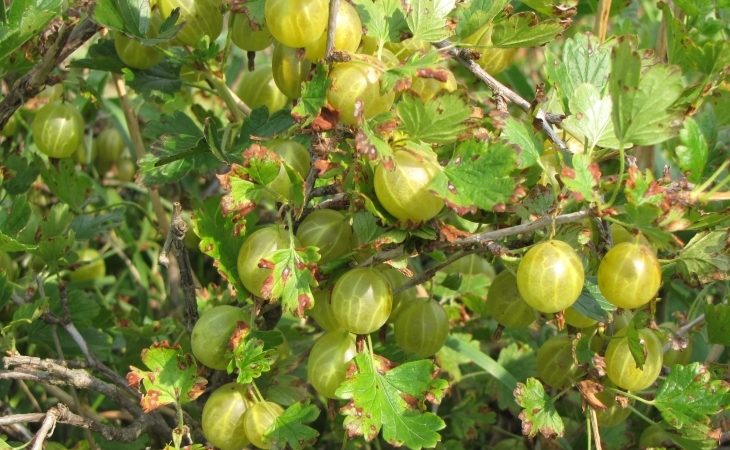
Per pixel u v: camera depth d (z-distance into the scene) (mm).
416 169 361
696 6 430
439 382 389
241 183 374
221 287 557
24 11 411
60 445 450
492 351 574
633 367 392
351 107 371
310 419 392
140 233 668
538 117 402
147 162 430
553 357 437
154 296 615
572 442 503
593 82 411
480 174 360
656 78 355
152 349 401
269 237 386
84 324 494
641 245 362
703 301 485
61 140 498
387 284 385
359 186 375
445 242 380
